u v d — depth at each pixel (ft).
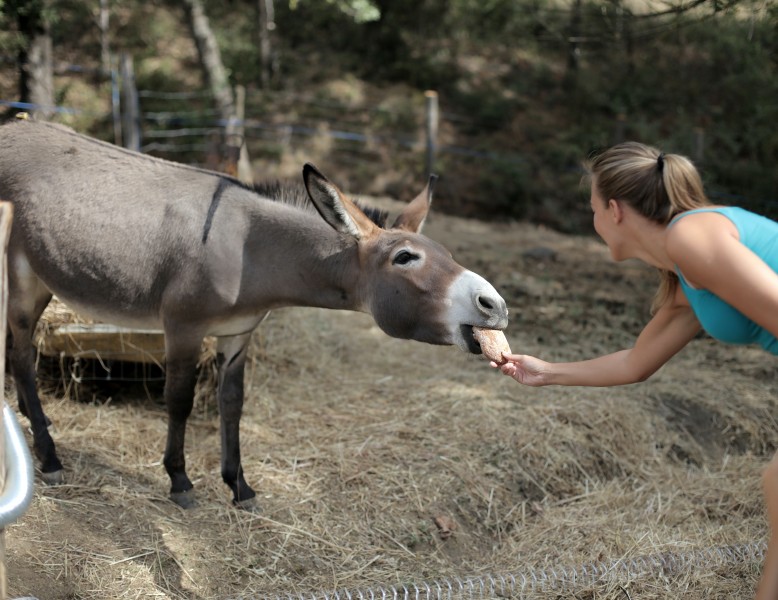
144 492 12.14
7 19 27.02
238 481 12.24
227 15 44.39
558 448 14.71
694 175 7.63
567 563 11.82
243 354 12.09
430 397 16.25
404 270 10.16
